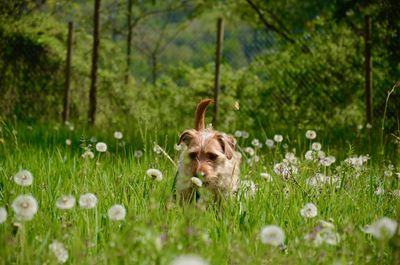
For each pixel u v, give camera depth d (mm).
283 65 11531
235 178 5047
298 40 11414
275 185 4496
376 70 10070
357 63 10469
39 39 12039
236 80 12938
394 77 9680
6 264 2725
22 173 3518
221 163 4820
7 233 2990
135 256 2658
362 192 4438
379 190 4480
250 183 4562
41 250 2838
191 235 2760
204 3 17094
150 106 13156
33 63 12344
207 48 16922
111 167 5129
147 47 19469
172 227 3227
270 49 12750
